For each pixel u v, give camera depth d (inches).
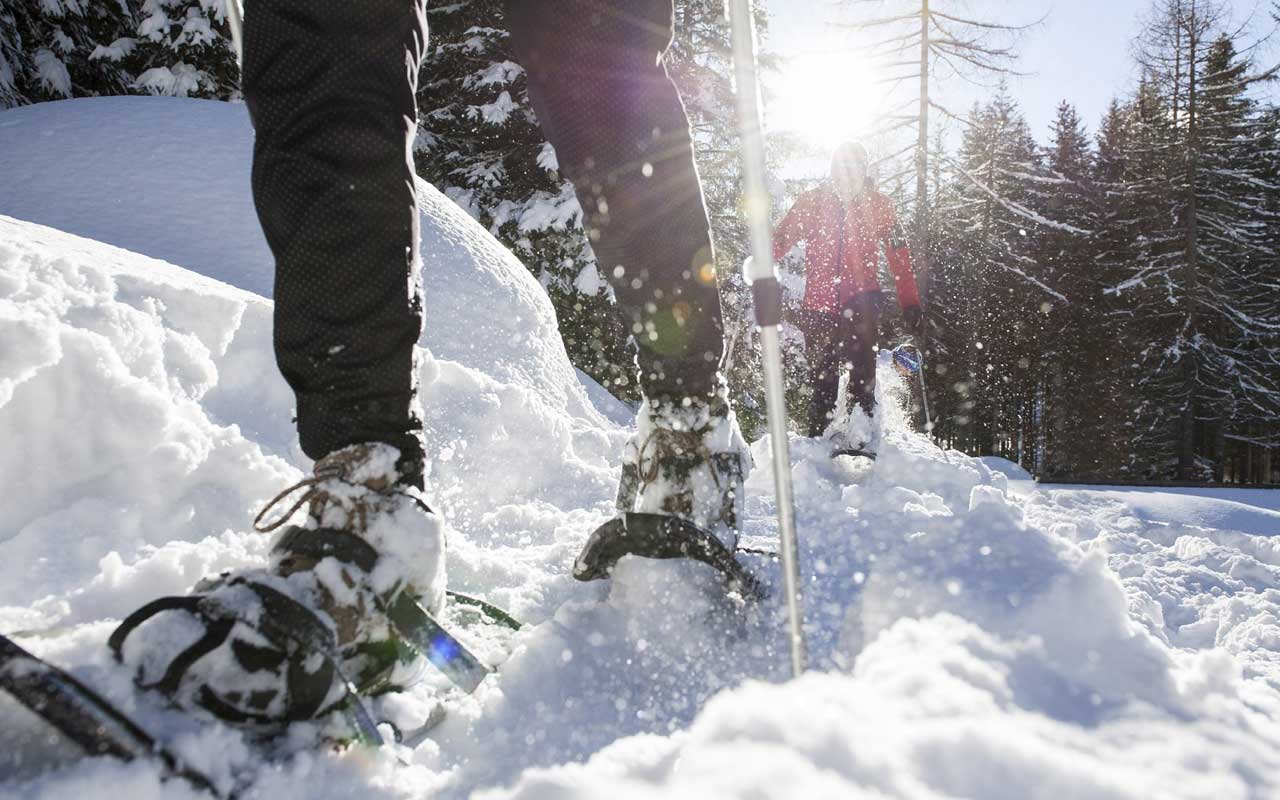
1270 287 1446.9
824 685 31.2
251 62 44.5
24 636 36.4
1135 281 1390.3
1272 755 28.9
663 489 61.0
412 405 46.6
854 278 191.5
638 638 51.9
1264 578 115.6
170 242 155.8
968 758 25.6
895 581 47.3
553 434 118.5
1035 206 1684.3
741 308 574.6
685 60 662.5
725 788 23.6
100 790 27.3
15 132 195.0
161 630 33.8
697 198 59.4
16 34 501.7
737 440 63.7
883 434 198.4
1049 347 1545.3
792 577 44.1
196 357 89.4
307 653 34.8
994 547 49.1
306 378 44.1
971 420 1467.8
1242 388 1375.5
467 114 552.7
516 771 37.1
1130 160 1560.0
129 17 549.0
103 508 66.2
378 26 44.6
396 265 44.8
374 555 41.4
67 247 100.9
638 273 59.1
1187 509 176.1
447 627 49.4
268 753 33.9
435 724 41.7
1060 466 1510.8
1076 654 37.3
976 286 1481.3
